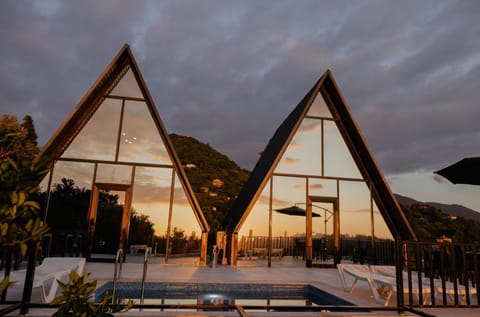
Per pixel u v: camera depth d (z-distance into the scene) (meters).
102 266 9.90
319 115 13.44
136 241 11.17
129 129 11.83
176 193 11.70
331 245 12.55
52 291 5.53
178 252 11.34
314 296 7.94
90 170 11.36
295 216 12.57
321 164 13.08
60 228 10.80
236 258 11.58
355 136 13.20
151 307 4.08
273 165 12.41
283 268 11.60
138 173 11.60
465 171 6.44
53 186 11.03
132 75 12.14
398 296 4.79
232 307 4.24
